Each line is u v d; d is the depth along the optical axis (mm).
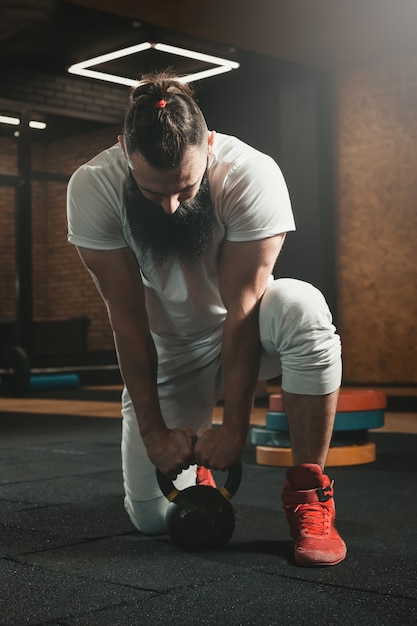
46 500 2566
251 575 1653
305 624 1344
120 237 1737
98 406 6379
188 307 1842
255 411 5688
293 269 9094
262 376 1994
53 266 12414
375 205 8672
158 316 1896
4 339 9711
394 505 2416
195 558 1805
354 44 8125
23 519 2275
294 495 1800
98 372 9266
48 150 12258
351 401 3195
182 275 1762
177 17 7230
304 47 8156
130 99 1541
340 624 1341
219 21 7344
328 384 1729
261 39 7852
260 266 1713
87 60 7852
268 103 9445
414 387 8164
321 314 1709
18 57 8578
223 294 1761
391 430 4434
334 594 1514
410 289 8445
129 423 1962
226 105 9758
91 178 1685
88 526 2176
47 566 1747
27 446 3957
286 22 7426
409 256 8445
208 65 7926
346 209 8891
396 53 8422
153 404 1820
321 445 1783
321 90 8906
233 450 1761
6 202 12219
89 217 1697
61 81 9242
